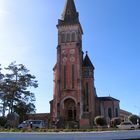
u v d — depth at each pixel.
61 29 87.50
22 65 75.00
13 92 72.25
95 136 19.28
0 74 73.31
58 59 84.88
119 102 97.12
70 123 63.00
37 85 75.62
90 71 87.69
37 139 17.14
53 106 82.25
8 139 16.48
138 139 22.50
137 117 67.06
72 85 81.81
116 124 64.44
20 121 70.69
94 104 86.56
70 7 90.31
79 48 86.00
